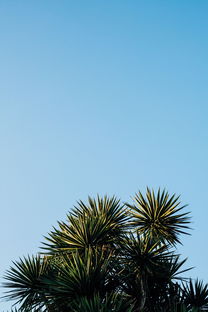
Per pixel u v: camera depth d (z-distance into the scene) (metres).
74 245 13.17
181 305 11.72
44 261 13.16
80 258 12.02
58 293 11.86
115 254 12.96
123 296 12.30
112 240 13.23
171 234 13.93
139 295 12.41
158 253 12.77
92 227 13.16
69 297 11.84
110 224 13.62
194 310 11.61
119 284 12.39
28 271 12.98
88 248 13.06
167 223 13.92
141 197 14.11
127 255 12.77
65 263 12.39
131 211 14.13
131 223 14.03
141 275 12.43
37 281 12.93
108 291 12.00
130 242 12.94
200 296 12.69
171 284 12.79
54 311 12.09
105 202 14.35
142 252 12.72
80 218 13.39
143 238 13.10
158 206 13.89
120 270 12.63
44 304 12.12
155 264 12.59
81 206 14.52
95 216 14.04
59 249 13.17
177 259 12.95
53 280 12.31
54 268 12.91
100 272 11.92
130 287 12.57
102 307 10.95
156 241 13.11
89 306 11.04
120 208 14.09
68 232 13.46
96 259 12.13
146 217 14.00
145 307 12.14
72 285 11.80
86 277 11.78
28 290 12.87
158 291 12.80
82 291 11.84
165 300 12.55
